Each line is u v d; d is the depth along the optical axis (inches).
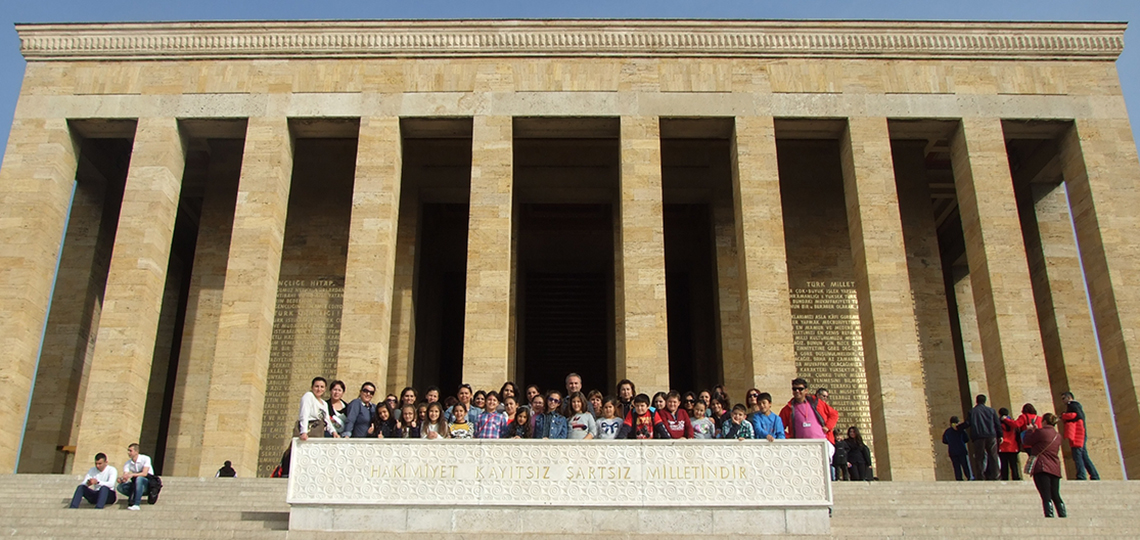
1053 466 527.8
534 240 1225.4
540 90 947.3
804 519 469.4
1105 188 922.1
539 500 470.9
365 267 884.6
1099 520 522.3
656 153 921.5
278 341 997.2
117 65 962.7
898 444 826.2
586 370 1263.5
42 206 908.0
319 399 523.8
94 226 1056.8
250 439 838.5
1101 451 938.1
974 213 919.0
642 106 938.7
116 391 838.5
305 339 999.0
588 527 466.6
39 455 960.9
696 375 1154.0
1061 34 967.6
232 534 462.0
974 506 586.9
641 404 536.1
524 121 950.4
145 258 885.8
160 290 905.5
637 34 962.7
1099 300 910.4
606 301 1229.7
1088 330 999.0
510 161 918.4
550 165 1090.1
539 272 1256.8
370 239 893.2
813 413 587.8
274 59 963.3
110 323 861.2
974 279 924.0
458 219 1229.7
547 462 478.0
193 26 962.1
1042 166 1025.5
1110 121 946.1
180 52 964.0
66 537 471.8
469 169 1070.4
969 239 934.4
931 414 981.8
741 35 964.0
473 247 888.3
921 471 818.2
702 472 476.1
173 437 952.9
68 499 603.8
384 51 961.5
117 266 881.5
